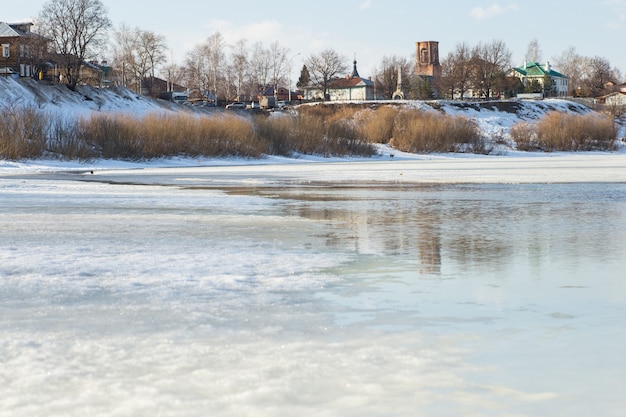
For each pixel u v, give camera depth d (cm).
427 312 927
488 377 664
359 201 2664
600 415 573
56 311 933
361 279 1157
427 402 602
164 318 894
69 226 1886
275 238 1664
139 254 1413
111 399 609
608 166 5719
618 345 768
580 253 1434
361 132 8925
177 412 581
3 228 1841
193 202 2603
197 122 7125
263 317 898
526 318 894
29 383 650
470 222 1983
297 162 7119
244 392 625
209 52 15625
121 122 6538
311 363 705
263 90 16900
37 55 10056
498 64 17038
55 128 6241
